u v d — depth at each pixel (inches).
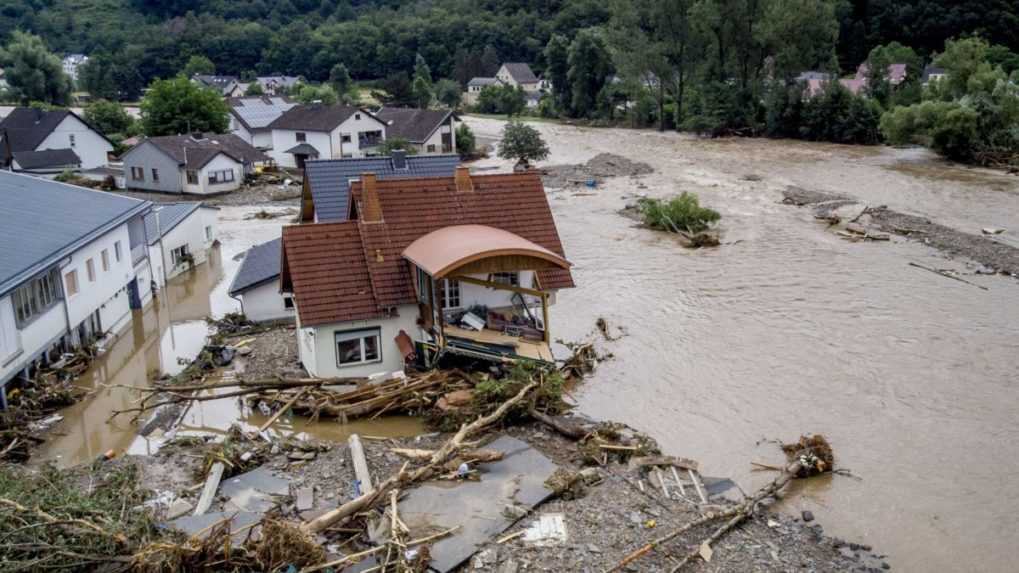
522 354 986.1
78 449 873.5
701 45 3811.5
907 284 1443.2
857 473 800.3
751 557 629.9
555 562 600.7
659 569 600.1
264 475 755.4
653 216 1988.2
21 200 1232.2
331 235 1047.0
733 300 1384.1
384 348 1030.4
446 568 592.4
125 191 2746.1
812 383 1026.7
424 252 989.2
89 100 5777.6
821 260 1627.7
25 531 559.5
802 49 3538.4
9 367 932.6
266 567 577.9
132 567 565.6
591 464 786.8
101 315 1235.2
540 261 959.6
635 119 4271.7
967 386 1007.6
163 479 759.1
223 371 1084.5
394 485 699.4
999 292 1384.1
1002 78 2815.0
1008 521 715.4
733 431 896.3
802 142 3422.7
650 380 1045.8
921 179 2442.2
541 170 2930.6
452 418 878.4
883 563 647.8
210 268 1705.2
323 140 3250.5
